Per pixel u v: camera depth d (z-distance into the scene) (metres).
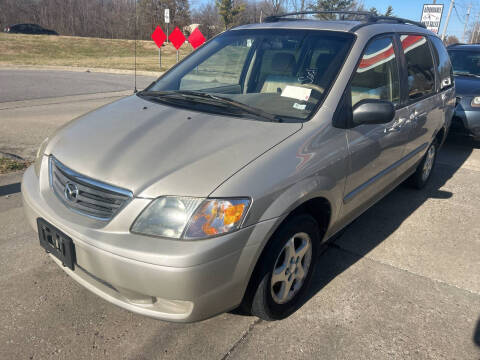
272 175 2.12
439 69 4.51
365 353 2.32
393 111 2.57
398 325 2.56
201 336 2.39
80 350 2.25
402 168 3.79
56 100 10.16
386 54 3.27
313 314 2.62
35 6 52.66
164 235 1.94
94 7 46.47
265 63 3.07
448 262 3.33
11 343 2.26
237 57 3.28
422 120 3.89
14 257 3.06
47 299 2.63
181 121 2.51
